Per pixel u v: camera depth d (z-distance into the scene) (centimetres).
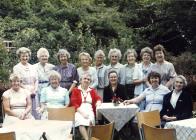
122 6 1672
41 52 893
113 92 861
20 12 1555
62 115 726
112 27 1513
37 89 863
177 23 1565
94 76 891
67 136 622
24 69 859
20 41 1323
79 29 1415
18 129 591
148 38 1590
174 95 757
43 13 1513
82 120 789
